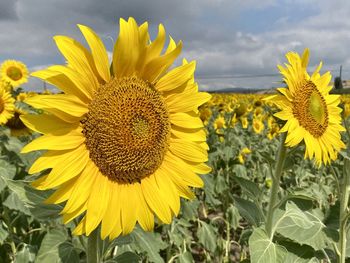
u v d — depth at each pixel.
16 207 0.57
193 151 0.38
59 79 0.30
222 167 1.14
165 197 0.35
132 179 0.34
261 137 1.88
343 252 0.50
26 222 0.73
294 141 0.45
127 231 0.33
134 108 0.34
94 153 0.33
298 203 0.53
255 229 0.45
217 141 1.48
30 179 0.55
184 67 0.37
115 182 0.34
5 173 0.59
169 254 0.73
